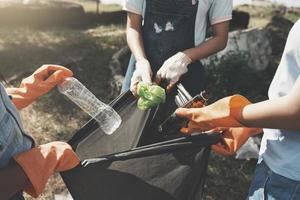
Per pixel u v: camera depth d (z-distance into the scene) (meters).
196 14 2.48
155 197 1.61
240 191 3.59
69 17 7.77
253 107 1.51
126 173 1.59
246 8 9.75
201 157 1.60
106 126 1.82
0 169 1.45
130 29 2.62
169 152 1.57
